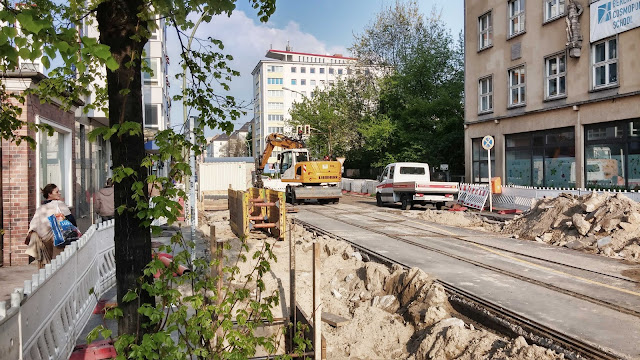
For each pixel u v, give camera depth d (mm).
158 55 27812
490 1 24969
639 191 16375
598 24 18516
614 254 10500
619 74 17656
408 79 36938
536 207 14648
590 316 6328
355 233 14281
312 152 52031
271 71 102812
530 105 22312
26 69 9570
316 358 5152
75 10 4219
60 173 12609
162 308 3555
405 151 34719
